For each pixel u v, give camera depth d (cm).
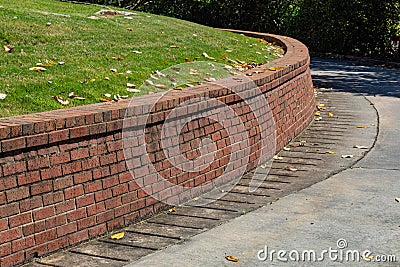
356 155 880
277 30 2478
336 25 2373
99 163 576
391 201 683
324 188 730
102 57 916
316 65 2077
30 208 517
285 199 691
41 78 759
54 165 536
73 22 1089
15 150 504
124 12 1327
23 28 953
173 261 526
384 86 1573
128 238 578
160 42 1102
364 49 2348
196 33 1267
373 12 2305
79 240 559
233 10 2447
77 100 725
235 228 604
